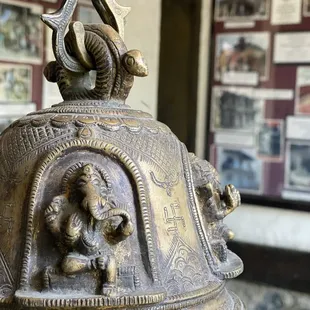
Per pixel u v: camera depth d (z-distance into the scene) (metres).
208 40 2.14
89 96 0.82
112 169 0.71
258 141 2.07
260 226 2.03
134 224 0.70
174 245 0.73
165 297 0.67
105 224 0.67
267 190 2.05
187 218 0.78
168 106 2.18
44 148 0.73
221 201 0.84
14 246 0.70
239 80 2.09
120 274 0.67
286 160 2.02
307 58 1.95
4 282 0.68
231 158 2.12
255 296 2.03
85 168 0.68
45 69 0.87
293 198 2.01
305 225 1.96
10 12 1.50
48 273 0.66
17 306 0.66
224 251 0.82
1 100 1.50
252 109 2.07
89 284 0.66
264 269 2.01
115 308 0.65
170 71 2.16
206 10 2.13
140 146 0.74
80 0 1.62
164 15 2.12
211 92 2.15
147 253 0.69
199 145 2.18
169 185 0.76
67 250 0.67
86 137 0.72
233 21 2.08
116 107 0.80
